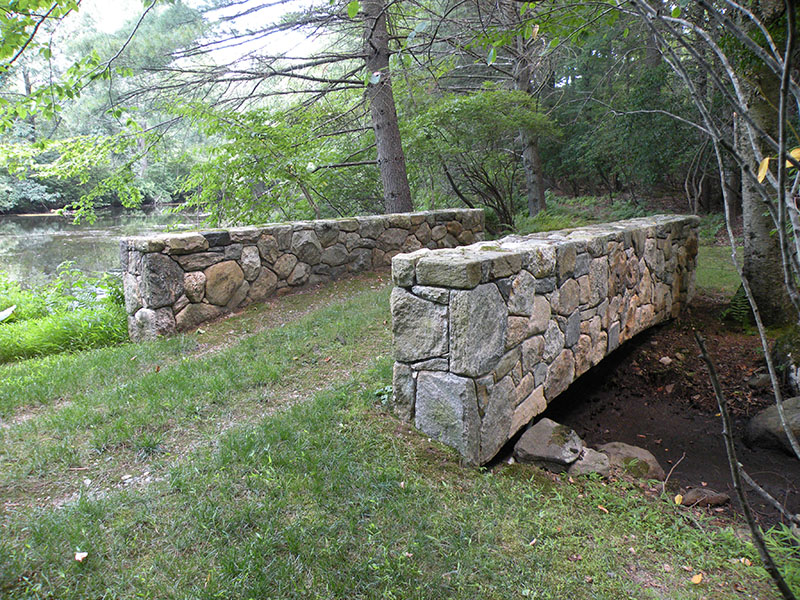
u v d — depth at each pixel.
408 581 1.95
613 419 4.18
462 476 2.66
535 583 2.03
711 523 2.65
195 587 1.84
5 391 3.49
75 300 6.80
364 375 3.66
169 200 26.78
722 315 5.51
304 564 1.98
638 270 4.66
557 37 3.94
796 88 0.94
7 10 3.36
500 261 2.81
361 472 2.55
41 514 2.18
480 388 2.74
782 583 1.21
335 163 9.81
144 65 8.87
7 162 8.48
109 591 1.79
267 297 5.88
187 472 2.49
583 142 12.61
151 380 3.60
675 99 9.86
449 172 10.32
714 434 3.90
